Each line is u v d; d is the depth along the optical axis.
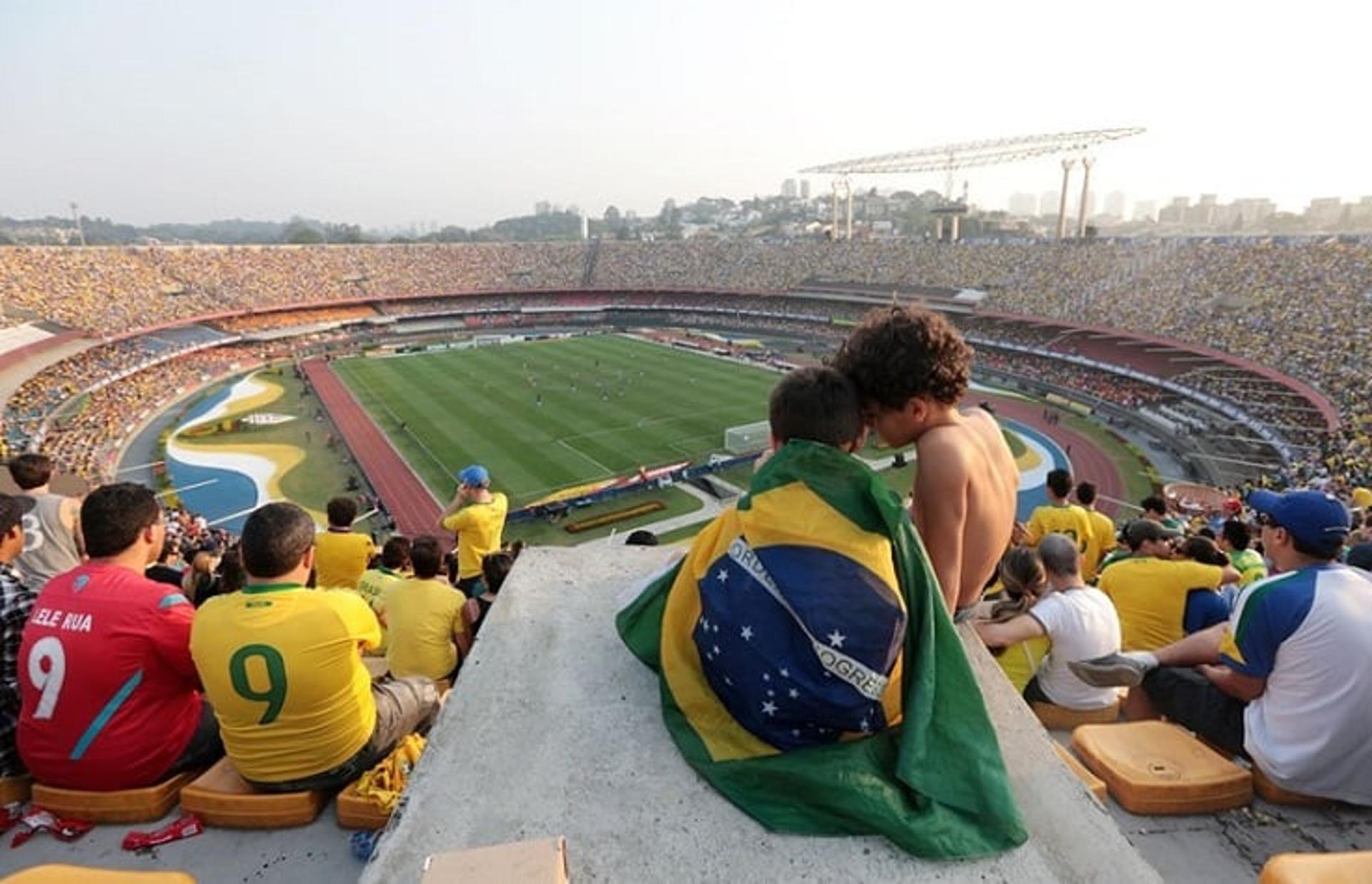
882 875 2.43
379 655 7.93
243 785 4.27
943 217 97.44
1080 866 2.53
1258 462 40.16
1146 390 54.72
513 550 11.40
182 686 4.51
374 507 37.19
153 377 63.22
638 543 8.91
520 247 116.06
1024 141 85.88
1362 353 44.66
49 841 4.08
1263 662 4.21
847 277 93.88
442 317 100.38
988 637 5.12
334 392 60.81
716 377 65.94
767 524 2.73
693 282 106.19
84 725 4.17
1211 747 4.75
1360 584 4.14
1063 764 2.98
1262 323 53.69
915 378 3.14
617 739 3.04
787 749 2.74
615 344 83.88
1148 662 5.14
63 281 73.38
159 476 41.91
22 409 49.16
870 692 2.57
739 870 2.46
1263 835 3.84
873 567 2.62
